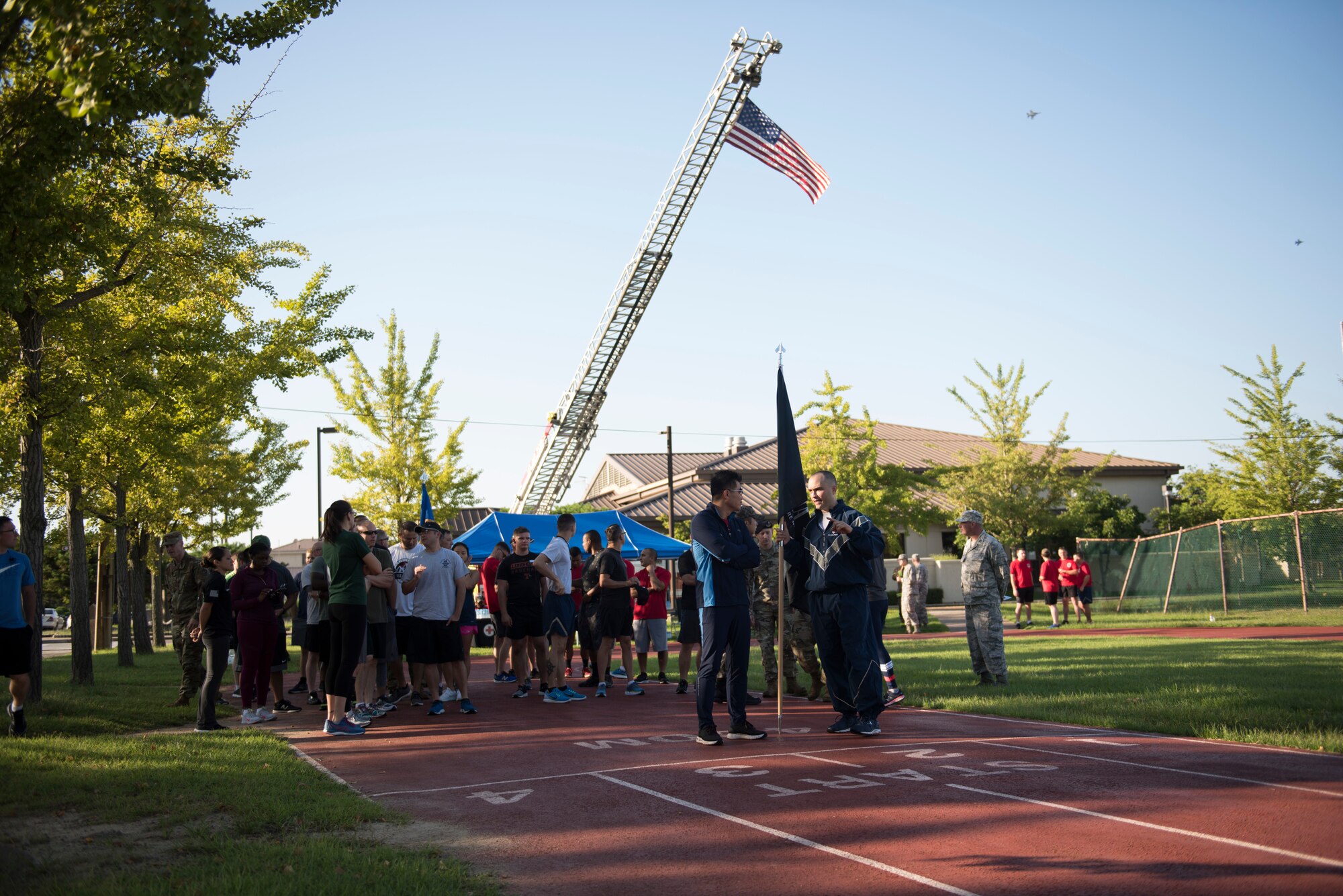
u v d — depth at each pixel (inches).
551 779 277.1
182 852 203.2
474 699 517.7
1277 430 1480.1
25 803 245.9
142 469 720.3
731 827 215.2
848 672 340.2
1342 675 438.3
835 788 248.7
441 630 444.1
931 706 404.5
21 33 271.4
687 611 507.2
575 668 746.2
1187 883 166.4
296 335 646.5
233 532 1162.0
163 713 439.5
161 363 574.2
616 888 177.0
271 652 440.5
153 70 269.1
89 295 470.3
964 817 214.8
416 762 313.0
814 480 343.6
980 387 1593.3
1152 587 1220.5
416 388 1390.3
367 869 181.9
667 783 263.9
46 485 629.6
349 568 386.0
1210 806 215.5
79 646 599.8
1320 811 208.8
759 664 662.5
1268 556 1085.8
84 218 354.6
